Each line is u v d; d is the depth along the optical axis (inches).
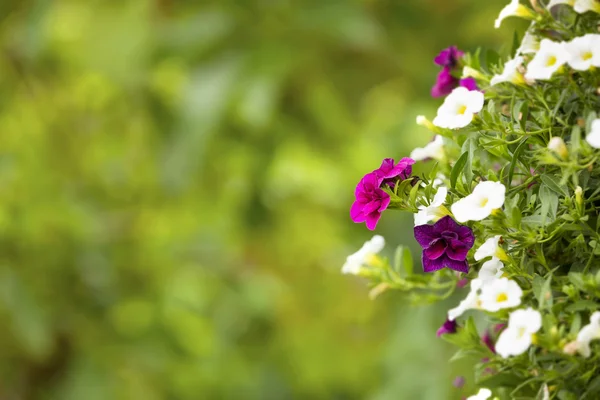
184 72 120.3
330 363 139.8
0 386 126.0
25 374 126.2
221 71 115.7
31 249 121.9
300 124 128.0
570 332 63.4
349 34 112.5
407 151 126.0
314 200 135.1
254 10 115.8
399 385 104.8
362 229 134.1
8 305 116.6
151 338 128.0
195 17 117.7
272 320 139.5
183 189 121.6
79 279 124.6
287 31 117.3
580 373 64.4
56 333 124.3
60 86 129.5
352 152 130.0
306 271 142.3
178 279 131.5
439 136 68.4
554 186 64.6
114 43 121.9
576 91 64.9
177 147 117.4
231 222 131.9
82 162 129.4
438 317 104.7
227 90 114.7
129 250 130.0
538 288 64.2
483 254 64.4
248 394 134.7
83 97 129.3
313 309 142.4
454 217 64.4
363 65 123.4
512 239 65.1
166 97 123.5
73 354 125.8
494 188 63.7
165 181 119.0
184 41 117.4
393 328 124.3
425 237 64.6
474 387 69.5
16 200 121.0
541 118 65.7
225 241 132.6
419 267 109.7
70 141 129.3
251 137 125.6
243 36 117.6
